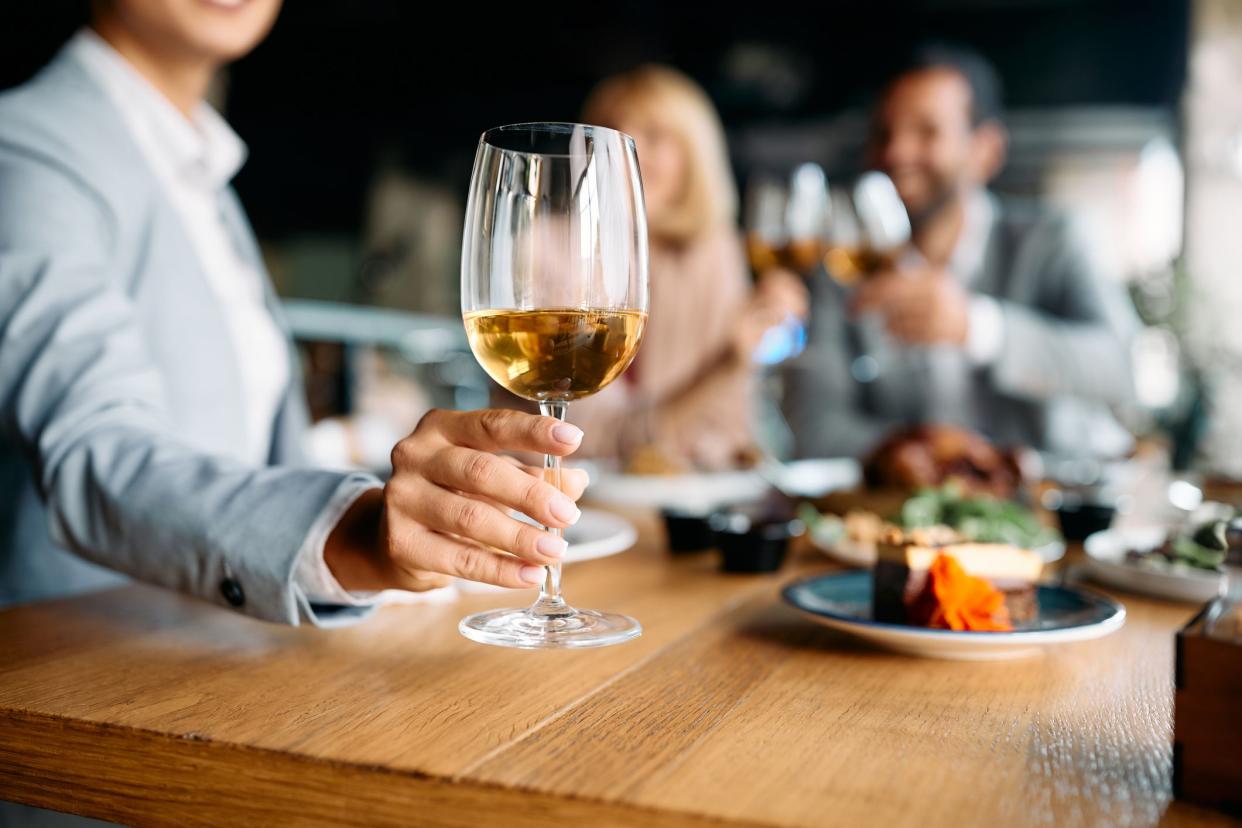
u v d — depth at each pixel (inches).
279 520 26.3
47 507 29.5
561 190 22.8
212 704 22.6
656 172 114.0
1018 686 24.7
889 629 26.0
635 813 16.9
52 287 32.8
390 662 26.3
